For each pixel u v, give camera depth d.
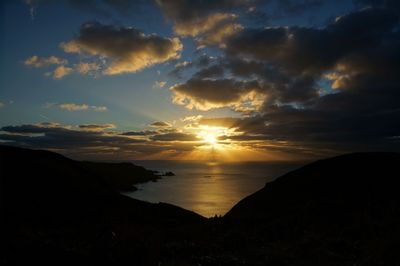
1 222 24.09
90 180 48.41
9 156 42.81
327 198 29.42
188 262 13.13
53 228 24.45
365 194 28.67
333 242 15.85
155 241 15.62
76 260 12.01
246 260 13.67
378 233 17.09
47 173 41.56
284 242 17.67
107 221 27.80
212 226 23.80
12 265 11.09
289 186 36.31
